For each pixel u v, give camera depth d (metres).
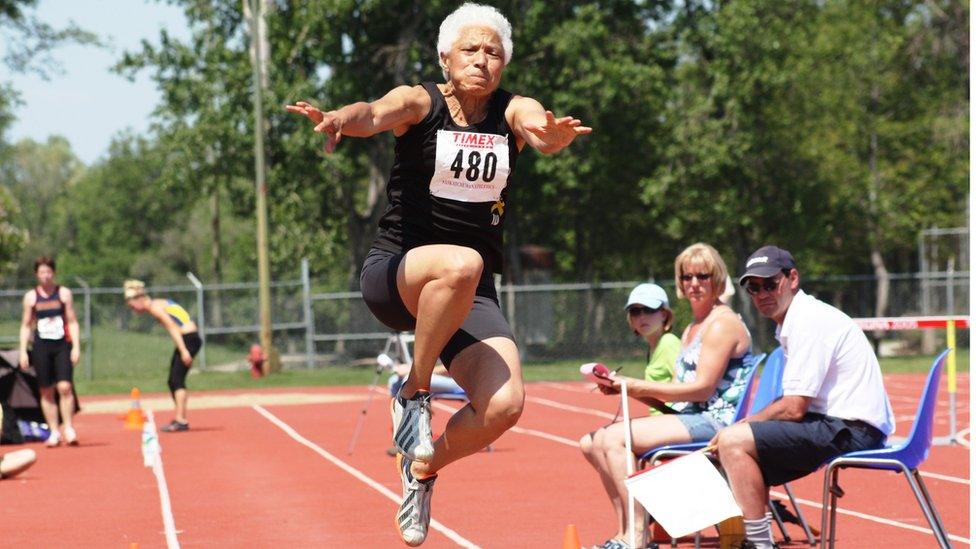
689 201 51.88
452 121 6.82
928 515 8.95
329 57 50.12
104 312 44.81
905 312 50.75
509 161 6.92
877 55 55.84
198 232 121.75
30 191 153.25
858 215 56.69
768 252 9.73
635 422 10.40
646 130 52.72
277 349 42.41
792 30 51.09
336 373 42.44
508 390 6.72
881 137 58.56
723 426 10.41
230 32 53.56
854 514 13.13
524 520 13.11
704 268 10.80
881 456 9.08
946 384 35.25
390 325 7.10
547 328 47.72
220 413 28.83
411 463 7.18
